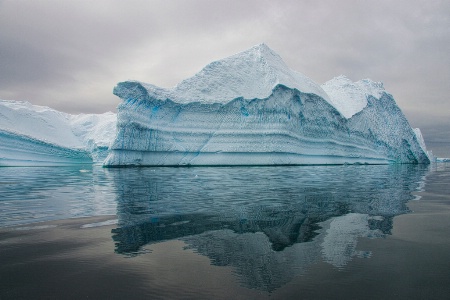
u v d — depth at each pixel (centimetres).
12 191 1445
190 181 1939
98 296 399
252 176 2356
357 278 450
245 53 4847
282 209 991
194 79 4328
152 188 1560
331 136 4891
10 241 640
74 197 1245
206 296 398
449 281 439
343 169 3562
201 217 870
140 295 402
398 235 682
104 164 3716
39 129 5350
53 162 4916
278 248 596
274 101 4347
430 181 2030
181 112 4134
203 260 532
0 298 393
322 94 5091
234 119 4253
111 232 711
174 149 3997
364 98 5678
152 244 622
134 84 3875
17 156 4438
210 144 4112
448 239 650
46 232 709
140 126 3791
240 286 427
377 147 5572
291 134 4431
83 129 7831
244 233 705
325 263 512
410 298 389
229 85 4384
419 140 6819
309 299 388
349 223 801
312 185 1720
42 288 422
